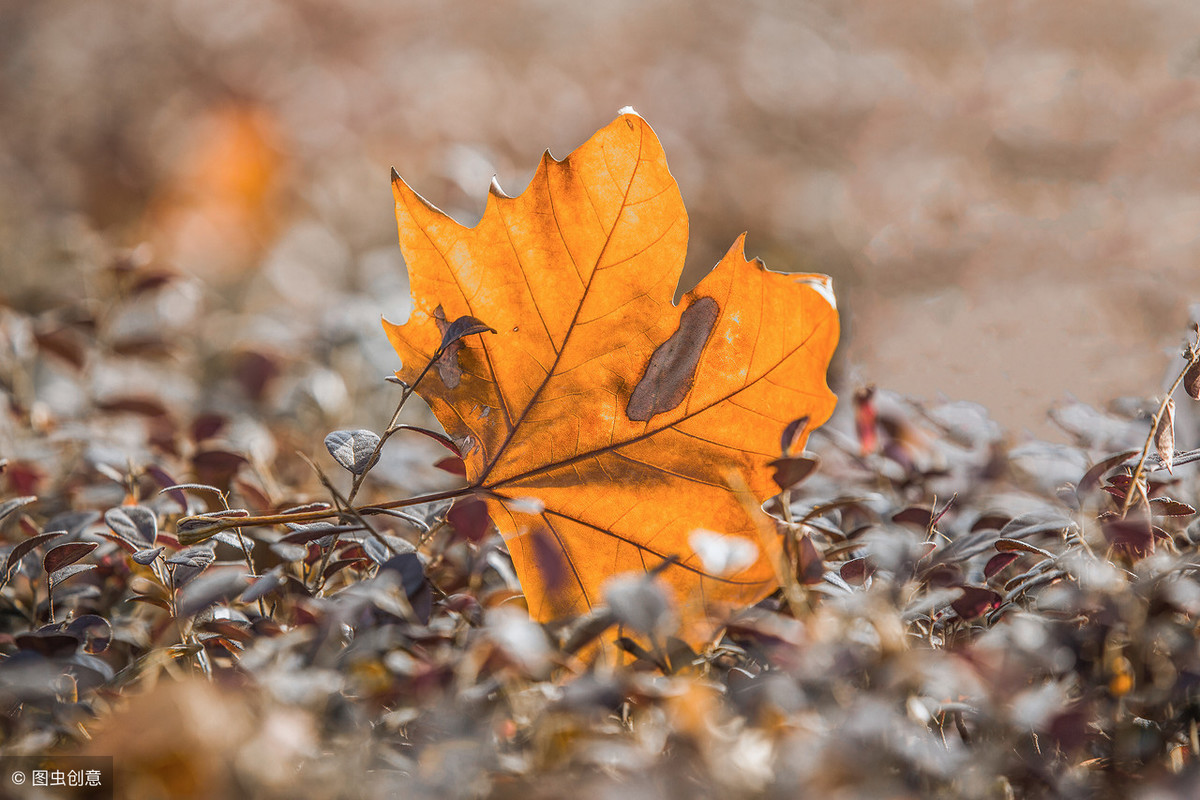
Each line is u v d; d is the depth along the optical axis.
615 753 1.07
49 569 1.16
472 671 1.09
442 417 1.18
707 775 1.07
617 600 1.09
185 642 1.14
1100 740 1.11
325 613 1.11
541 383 1.18
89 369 1.42
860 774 1.06
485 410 1.18
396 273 2.43
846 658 1.09
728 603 1.16
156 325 1.66
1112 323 1.44
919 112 3.74
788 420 1.17
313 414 1.46
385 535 1.16
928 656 1.09
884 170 3.71
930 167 3.41
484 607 1.17
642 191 1.16
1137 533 1.13
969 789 1.08
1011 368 1.38
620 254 1.16
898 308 1.99
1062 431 1.26
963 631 1.15
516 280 1.17
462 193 2.21
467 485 1.18
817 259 3.35
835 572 1.16
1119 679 1.11
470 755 1.07
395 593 1.12
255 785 1.06
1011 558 1.16
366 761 1.09
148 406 1.35
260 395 1.48
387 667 1.11
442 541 1.22
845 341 1.75
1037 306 1.57
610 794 1.06
